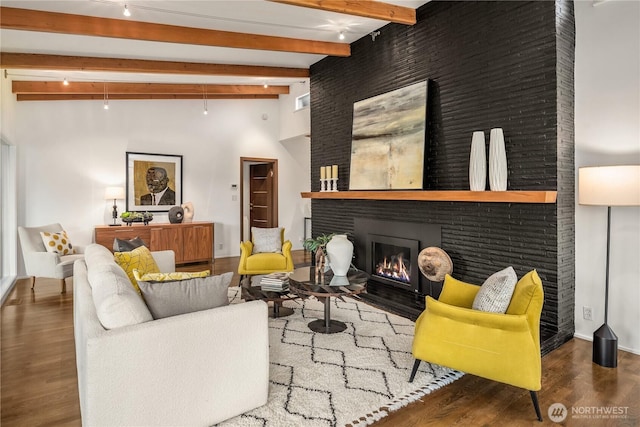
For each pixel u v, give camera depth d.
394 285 4.54
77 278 2.54
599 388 2.42
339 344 3.05
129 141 6.54
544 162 3.11
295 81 6.91
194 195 7.20
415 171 4.09
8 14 3.27
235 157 7.61
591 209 3.14
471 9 3.65
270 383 2.42
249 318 2.07
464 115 3.73
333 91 5.57
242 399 2.06
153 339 1.78
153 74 5.29
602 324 3.03
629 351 2.96
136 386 1.75
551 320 3.11
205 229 6.75
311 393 2.30
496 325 2.17
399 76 4.45
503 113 3.39
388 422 2.05
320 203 5.87
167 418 1.83
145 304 2.02
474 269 3.65
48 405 2.22
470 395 2.33
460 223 3.77
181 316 1.90
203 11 3.63
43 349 3.03
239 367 2.04
